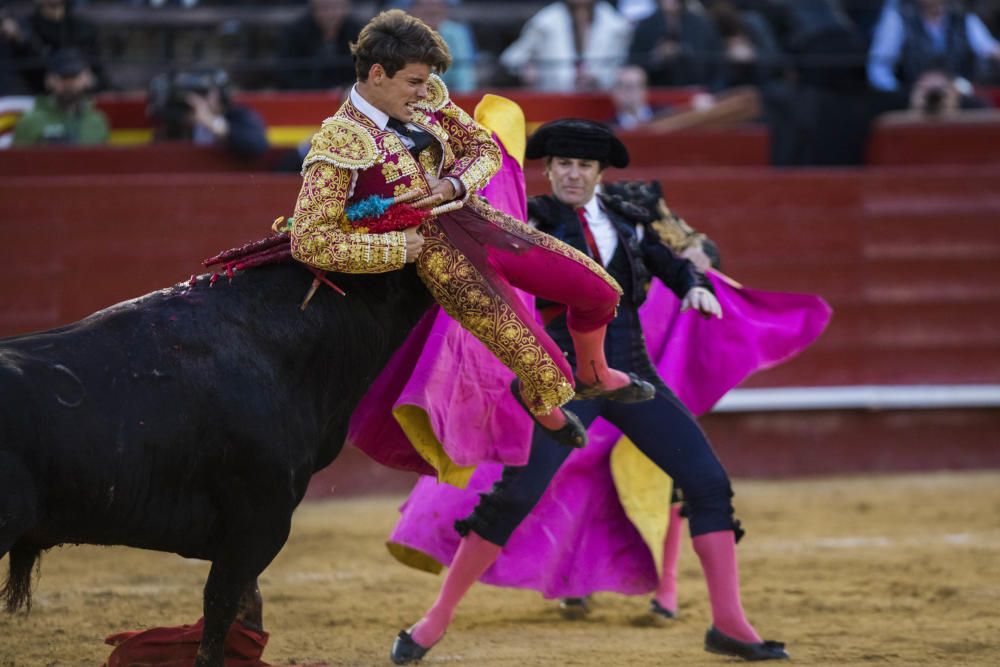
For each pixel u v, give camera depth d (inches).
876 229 1048.8
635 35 1175.6
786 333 610.5
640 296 544.1
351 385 446.9
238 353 414.9
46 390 377.1
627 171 1040.2
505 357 442.0
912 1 1186.0
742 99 1121.4
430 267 435.8
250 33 1185.4
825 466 1050.7
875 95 1148.5
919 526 849.5
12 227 958.4
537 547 596.7
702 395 621.0
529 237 447.8
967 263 1056.8
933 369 1053.2
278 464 417.4
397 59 416.8
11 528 365.1
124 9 1168.8
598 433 612.4
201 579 714.2
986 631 585.0
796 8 1194.0
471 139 446.0
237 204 983.0
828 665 523.5
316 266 419.2
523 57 1197.7
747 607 642.8
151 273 973.2
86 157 1011.3
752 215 1039.0
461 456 502.6
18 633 583.5
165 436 395.9
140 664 451.5
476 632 601.9
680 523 640.4
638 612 650.8
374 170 422.6
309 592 681.6
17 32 1065.5
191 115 1034.7
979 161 1080.2
